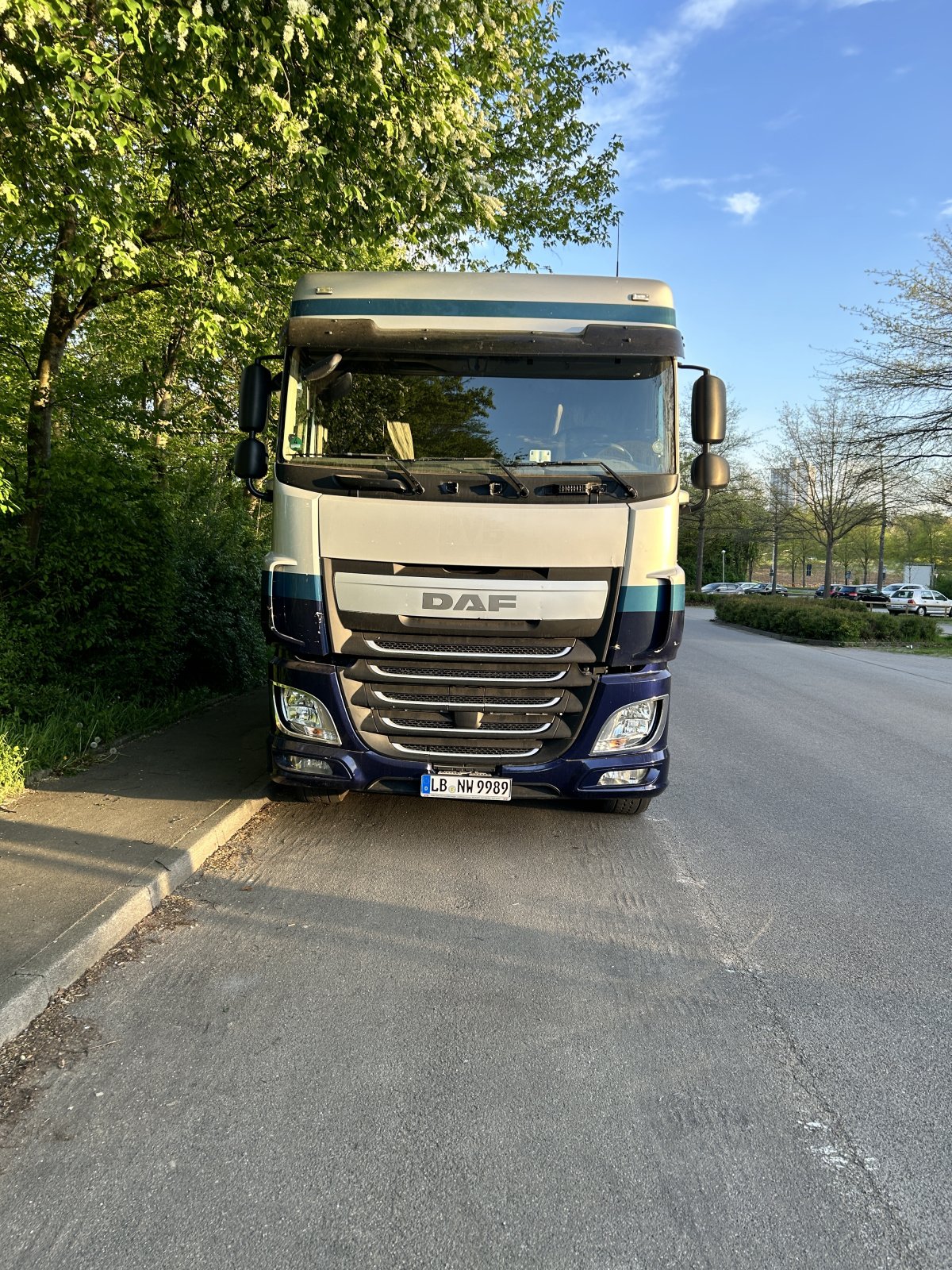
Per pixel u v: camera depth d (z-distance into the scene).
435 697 4.82
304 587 4.80
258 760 6.55
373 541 4.75
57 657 7.16
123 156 5.95
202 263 7.60
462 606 4.73
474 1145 2.56
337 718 4.81
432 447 5.08
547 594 4.77
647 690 4.91
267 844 5.18
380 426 5.08
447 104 6.48
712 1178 2.46
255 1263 2.11
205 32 4.87
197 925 4.03
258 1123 2.63
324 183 6.48
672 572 4.88
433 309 5.16
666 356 5.16
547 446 5.08
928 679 15.17
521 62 10.95
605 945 4.00
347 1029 3.18
